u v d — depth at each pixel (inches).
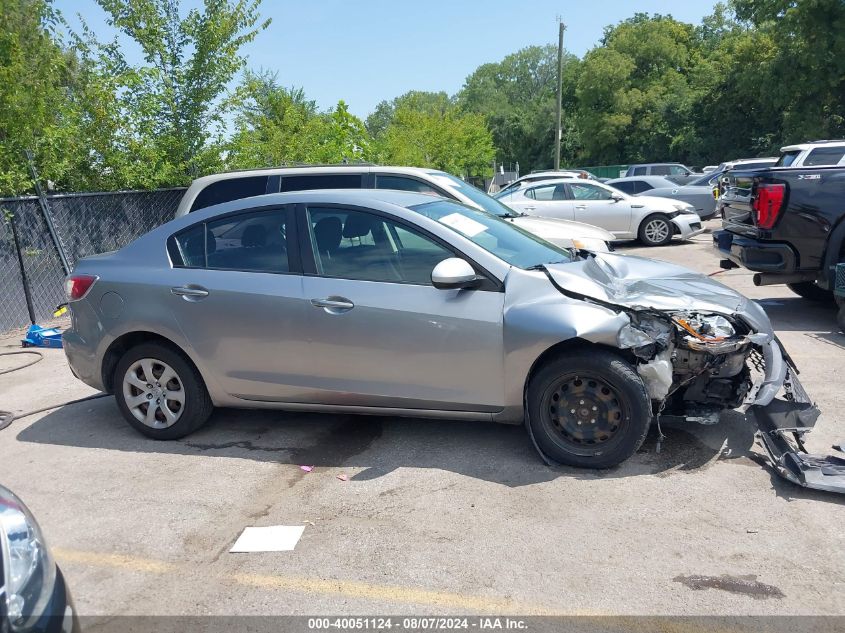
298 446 192.1
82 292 203.2
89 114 455.8
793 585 120.6
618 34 2250.2
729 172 329.1
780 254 290.0
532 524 144.2
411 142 1077.8
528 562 131.0
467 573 128.6
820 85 1264.8
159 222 484.4
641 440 161.3
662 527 140.6
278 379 187.2
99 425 217.6
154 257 199.8
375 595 123.6
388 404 180.1
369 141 756.0
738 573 124.6
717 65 1718.8
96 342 202.1
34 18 426.3
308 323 180.4
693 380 172.2
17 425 222.2
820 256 285.6
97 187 455.8
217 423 213.0
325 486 167.0
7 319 367.9
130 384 201.3
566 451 165.9
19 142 394.0
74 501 165.8
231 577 131.3
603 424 163.5
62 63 450.0
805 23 1238.3
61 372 287.0
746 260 299.7
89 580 132.6
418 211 184.9
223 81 504.4
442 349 170.9
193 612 121.3
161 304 193.3
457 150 1328.7
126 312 196.5
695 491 154.3
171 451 193.5
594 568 128.1
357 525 147.9
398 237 179.6
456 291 171.6
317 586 127.0
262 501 161.2
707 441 179.0
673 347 163.6
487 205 335.3
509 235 198.1
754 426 186.2
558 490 157.8
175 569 135.1
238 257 192.2
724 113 1720.0
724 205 332.2
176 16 498.0
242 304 185.9
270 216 191.2
